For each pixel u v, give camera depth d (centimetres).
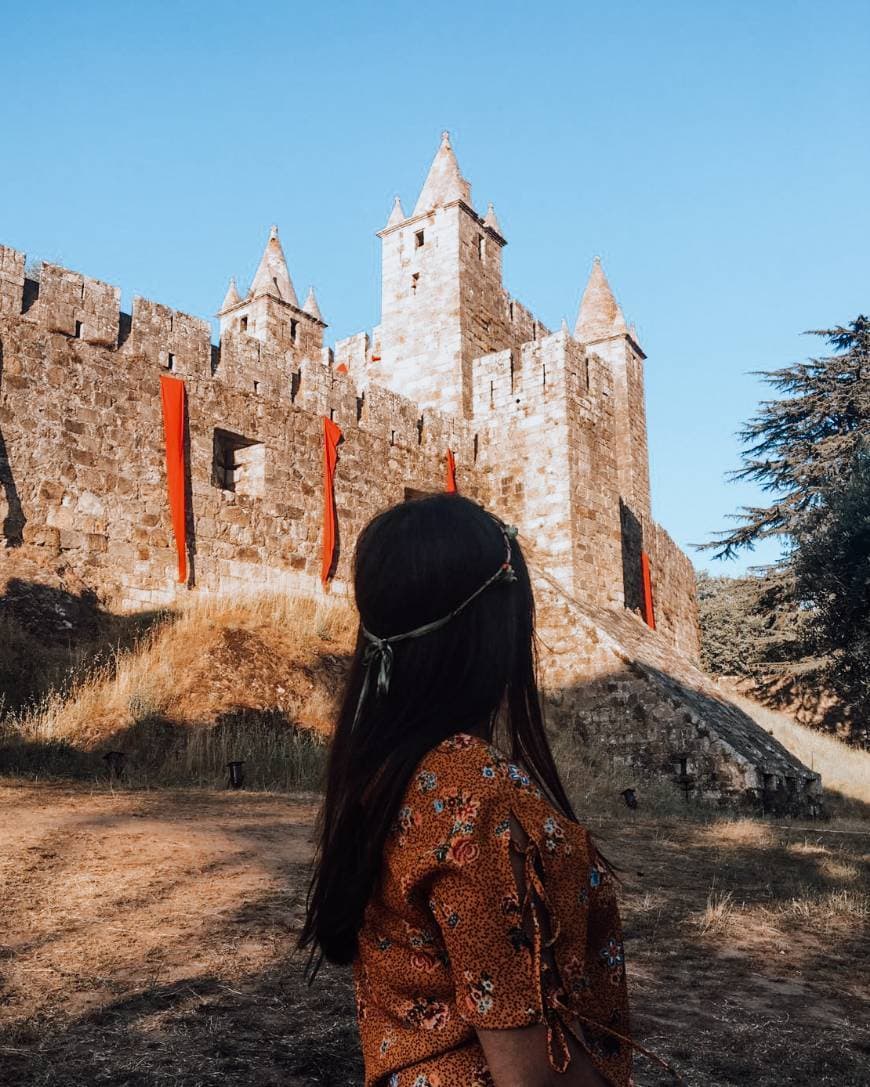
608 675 2377
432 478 2858
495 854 128
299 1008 501
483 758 138
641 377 4116
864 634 3597
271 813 1165
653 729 2270
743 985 642
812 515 3912
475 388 3075
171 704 1686
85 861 805
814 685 4122
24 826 932
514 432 2952
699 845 1307
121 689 1650
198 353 2272
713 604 5553
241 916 674
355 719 156
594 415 2995
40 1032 442
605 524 2931
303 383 2539
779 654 4372
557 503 2817
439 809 133
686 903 898
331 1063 426
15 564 1819
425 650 152
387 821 139
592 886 136
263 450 2383
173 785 1407
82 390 2006
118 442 2055
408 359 3219
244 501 2309
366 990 146
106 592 1966
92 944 587
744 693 4741
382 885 140
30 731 1470
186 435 2203
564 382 2881
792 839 1467
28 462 1889
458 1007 125
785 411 4534
